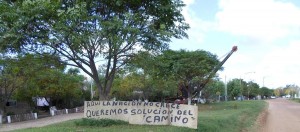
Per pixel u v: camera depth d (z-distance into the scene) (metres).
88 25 12.49
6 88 30.94
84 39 12.41
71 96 46.75
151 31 13.50
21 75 29.91
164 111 14.56
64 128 13.72
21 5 12.50
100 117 14.60
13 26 12.23
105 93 15.56
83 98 53.34
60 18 12.28
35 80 34.56
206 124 16.14
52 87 39.31
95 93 55.19
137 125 14.25
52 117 35.31
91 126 14.12
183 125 14.23
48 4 12.13
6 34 12.16
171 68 32.59
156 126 14.04
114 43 12.70
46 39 12.76
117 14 13.92
